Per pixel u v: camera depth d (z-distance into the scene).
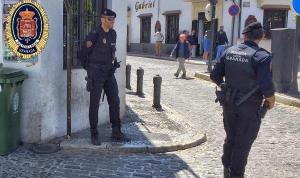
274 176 6.00
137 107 10.12
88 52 6.67
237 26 25.17
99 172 5.80
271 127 8.82
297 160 6.74
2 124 6.12
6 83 6.08
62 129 7.14
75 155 6.41
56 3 6.78
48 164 6.00
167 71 19.44
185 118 9.55
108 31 6.72
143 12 35.03
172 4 31.14
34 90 6.66
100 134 7.37
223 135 8.15
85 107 7.62
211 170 6.13
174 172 5.98
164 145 6.91
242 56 5.00
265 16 25.16
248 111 4.96
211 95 12.90
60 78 7.01
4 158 6.14
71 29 6.88
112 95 6.97
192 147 7.23
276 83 12.16
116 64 6.96
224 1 25.52
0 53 6.73
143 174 5.82
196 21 28.36
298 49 11.96
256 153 7.02
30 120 6.72
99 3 7.80
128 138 7.18
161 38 29.53
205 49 22.61
